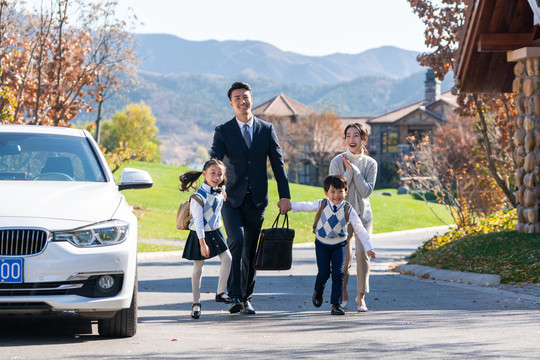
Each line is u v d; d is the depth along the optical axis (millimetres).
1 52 20422
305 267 17781
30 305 5977
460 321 7770
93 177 7293
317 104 84875
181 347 6203
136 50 23312
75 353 5789
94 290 6168
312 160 82125
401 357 5762
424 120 78875
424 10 18609
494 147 23172
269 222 37438
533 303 9156
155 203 39719
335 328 7391
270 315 8523
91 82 22219
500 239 14039
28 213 6121
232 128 8367
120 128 109500
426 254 16125
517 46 14148
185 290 11719
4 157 7285
